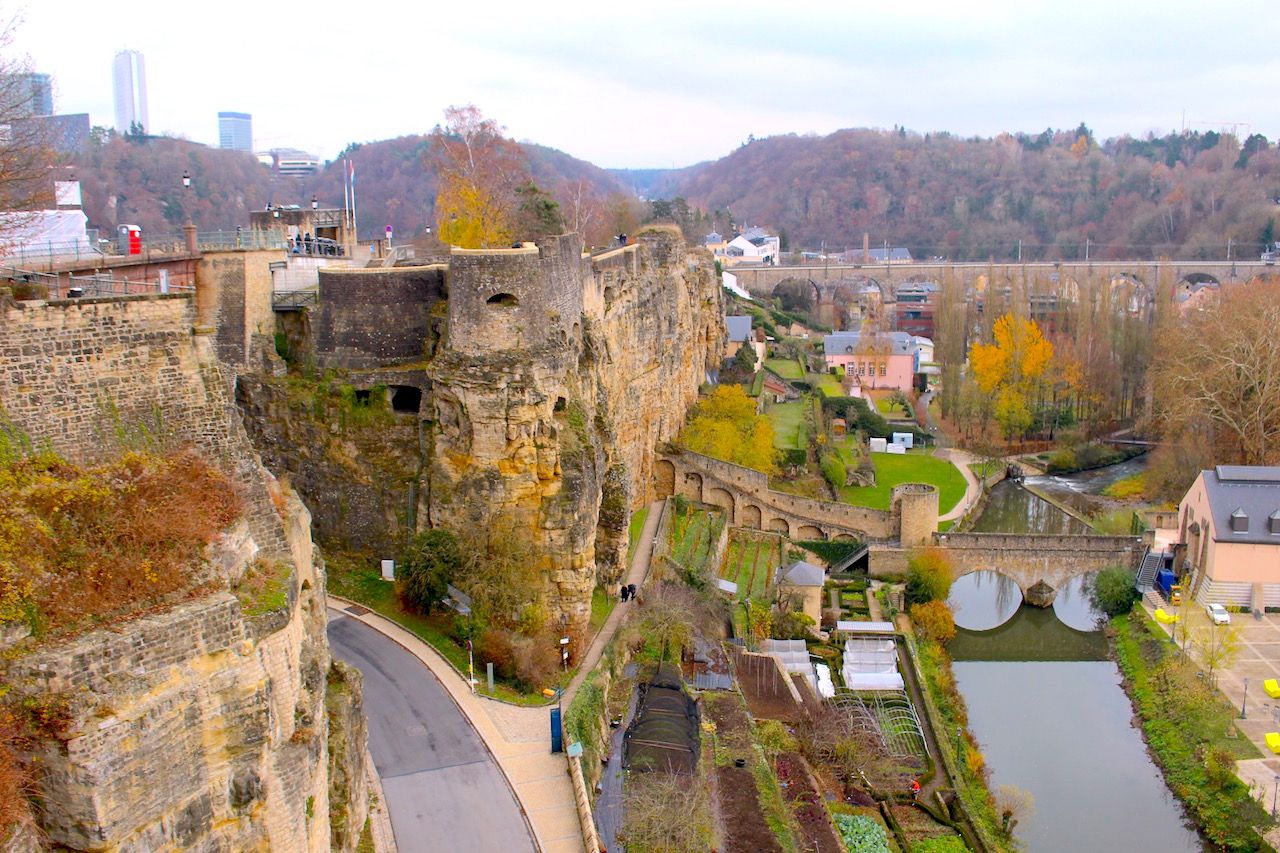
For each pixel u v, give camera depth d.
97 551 29.62
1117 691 89.38
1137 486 135.38
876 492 132.12
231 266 68.50
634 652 70.31
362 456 69.44
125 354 33.53
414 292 70.69
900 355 189.25
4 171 54.66
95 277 48.47
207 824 30.12
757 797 56.72
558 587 68.19
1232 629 91.75
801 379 173.62
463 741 53.53
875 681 80.31
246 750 30.88
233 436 35.88
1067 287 183.00
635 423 103.38
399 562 66.88
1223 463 123.50
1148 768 77.31
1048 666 94.38
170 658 28.83
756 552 103.88
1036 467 149.62
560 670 63.78
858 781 66.94
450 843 45.66
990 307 186.88
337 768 41.31
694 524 101.62
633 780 53.94
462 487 67.19
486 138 124.50
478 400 66.31
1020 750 79.44
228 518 33.25
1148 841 68.75
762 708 70.75
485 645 61.31
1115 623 100.19
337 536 70.31
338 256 89.38
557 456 68.19
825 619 93.75
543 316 69.44
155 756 28.41
